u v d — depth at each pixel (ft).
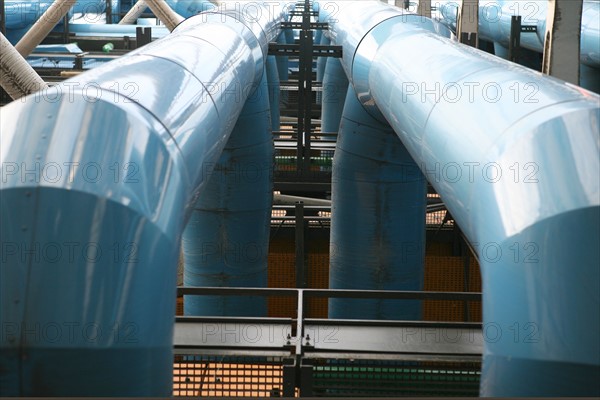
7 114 15.33
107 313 13.55
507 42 105.40
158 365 14.78
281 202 82.43
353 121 55.36
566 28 37.29
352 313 56.80
